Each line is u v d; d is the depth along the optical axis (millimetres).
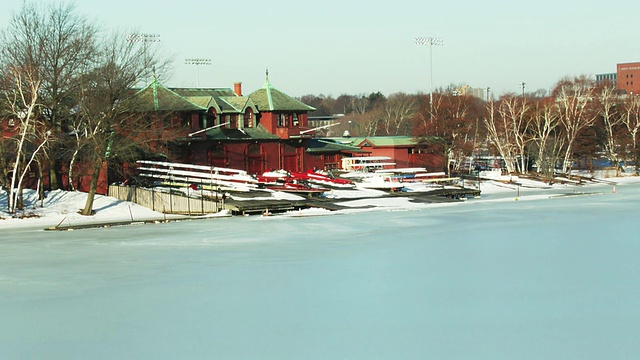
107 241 56062
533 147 141750
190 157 96000
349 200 86438
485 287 37375
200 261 45781
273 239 55094
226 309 33875
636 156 142625
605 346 27750
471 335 29312
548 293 35875
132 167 89438
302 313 32969
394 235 56344
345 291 36938
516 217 68500
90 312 33844
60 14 77750
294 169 109562
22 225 68875
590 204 82250
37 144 76125
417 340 28828
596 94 154875
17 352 28422
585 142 138250
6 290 38531
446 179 104750
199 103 98812
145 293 37219
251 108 105062
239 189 84938
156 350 28312
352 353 27484
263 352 27812
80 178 84438
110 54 89500
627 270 41031
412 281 39031
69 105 78062
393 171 109062
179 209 79000
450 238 54312
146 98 84562
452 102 127188
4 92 74188
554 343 28156
